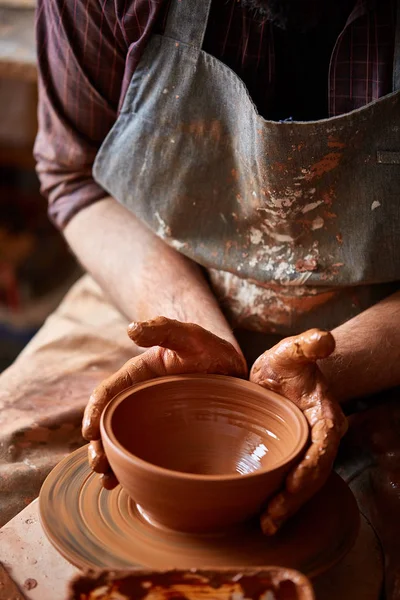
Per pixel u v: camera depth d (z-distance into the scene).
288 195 1.41
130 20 1.44
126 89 1.54
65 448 1.49
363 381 1.40
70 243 1.82
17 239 3.93
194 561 1.04
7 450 1.44
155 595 0.94
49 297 3.94
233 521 1.05
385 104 1.31
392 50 1.36
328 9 1.41
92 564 1.02
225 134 1.46
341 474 1.39
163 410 1.16
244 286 1.59
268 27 1.41
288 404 1.13
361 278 1.46
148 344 1.16
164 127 1.50
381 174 1.38
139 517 1.12
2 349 3.83
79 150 1.74
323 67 1.50
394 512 1.25
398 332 1.41
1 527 1.27
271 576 0.93
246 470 1.15
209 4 1.37
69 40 1.55
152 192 1.58
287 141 1.33
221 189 1.52
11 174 4.28
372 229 1.43
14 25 2.80
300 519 1.13
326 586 1.10
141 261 1.64
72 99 1.66
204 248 1.57
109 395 1.16
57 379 1.69
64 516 1.11
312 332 1.09
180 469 1.15
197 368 1.21
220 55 1.43
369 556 1.17
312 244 1.48
